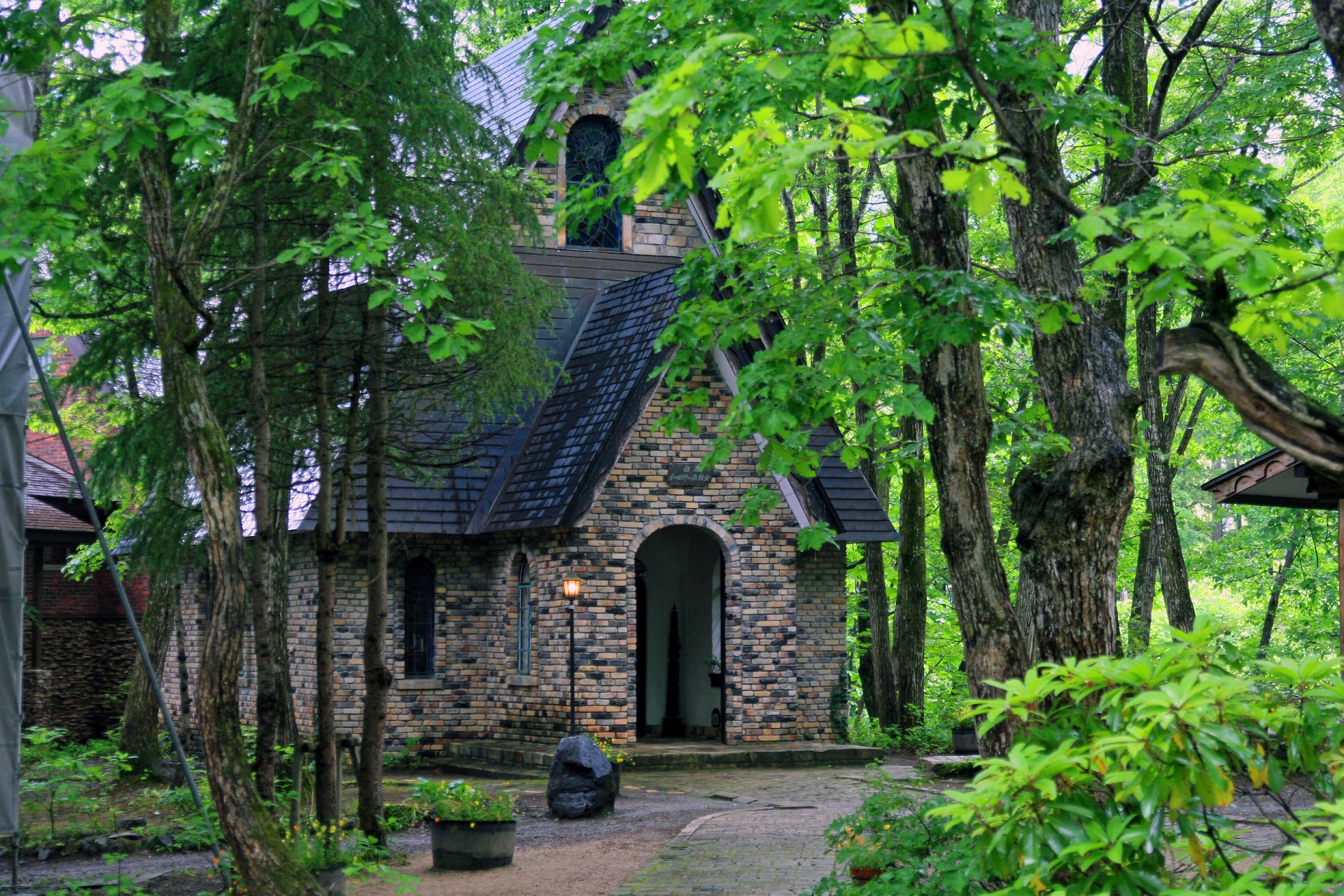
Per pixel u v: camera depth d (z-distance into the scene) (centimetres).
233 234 1332
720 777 2088
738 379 929
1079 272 902
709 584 2581
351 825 1512
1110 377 874
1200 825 464
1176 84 2112
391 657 2361
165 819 1585
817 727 2459
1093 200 1875
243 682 2555
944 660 3459
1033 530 868
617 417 2212
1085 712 492
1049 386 897
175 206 1195
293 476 1928
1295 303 485
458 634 2419
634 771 2156
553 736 2252
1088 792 429
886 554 3334
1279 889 343
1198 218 452
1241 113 1728
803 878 1162
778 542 2362
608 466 2178
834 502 2462
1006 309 839
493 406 1622
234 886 1009
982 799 399
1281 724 424
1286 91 1733
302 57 1170
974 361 924
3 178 855
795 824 1525
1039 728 503
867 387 920
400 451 1700
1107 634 852
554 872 1268
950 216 920
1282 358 2370
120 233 1279
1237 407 460
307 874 905
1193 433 3061
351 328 1445
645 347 2300
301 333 1365
